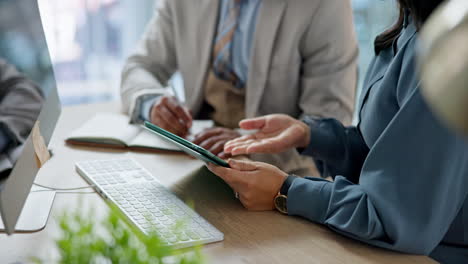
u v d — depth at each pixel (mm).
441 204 812
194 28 1750
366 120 1005
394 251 839
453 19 324
